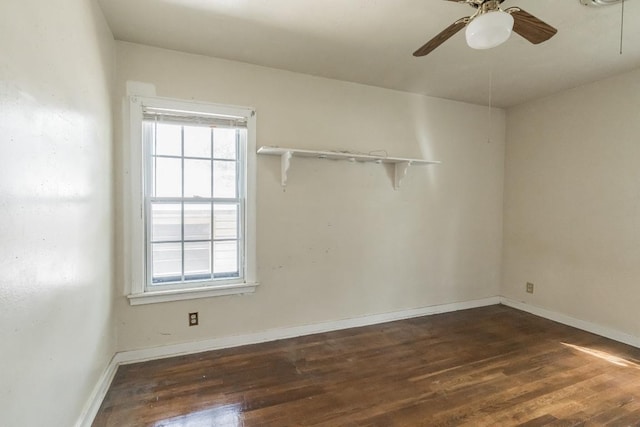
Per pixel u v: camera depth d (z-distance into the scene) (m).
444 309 3.79
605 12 2.04
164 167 2.62
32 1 1.15
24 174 1.11
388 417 1.91
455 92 3.50
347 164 3.23
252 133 2.82
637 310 2.89
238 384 2.23
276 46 2.50
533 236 3.76
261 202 2.89
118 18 2.13
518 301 3.92
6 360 1.00
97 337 1.97
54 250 1.34
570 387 2.23
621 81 2.99
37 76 1.19
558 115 3.51
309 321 3.11
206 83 2.66
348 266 3.27
